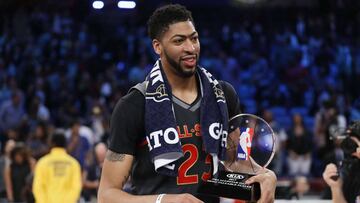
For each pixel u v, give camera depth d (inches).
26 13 1315.2
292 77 1197.7
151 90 206.1
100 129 789.9
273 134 209.6
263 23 1440.7
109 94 1074.7
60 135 542.6
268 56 1298.0
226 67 1166.3
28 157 629.9
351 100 1166.3
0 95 1029.2
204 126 205.9
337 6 1471.5
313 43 1306.6
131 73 1125.1
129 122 206.8
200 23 1446.9
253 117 211.5
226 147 208.8
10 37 1263.5
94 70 1203.9
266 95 1157.1
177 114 206.4
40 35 1283.2
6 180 625.6
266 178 200.8
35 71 1128.2
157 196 198.5
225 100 213.8
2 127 914.1
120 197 203.8
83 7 1382.9
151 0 1405.0
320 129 806.5
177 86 208.8
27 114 1024.9
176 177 204.8
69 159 540.4
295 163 767.7
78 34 1295.5
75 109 1003.9
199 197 206.8
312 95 1141.7
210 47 1298.0
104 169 210.4
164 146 200.7
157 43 209.8
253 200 199.8
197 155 205.9
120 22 1374.3
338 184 265.9
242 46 1316.4
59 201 534.3
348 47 1304.1
